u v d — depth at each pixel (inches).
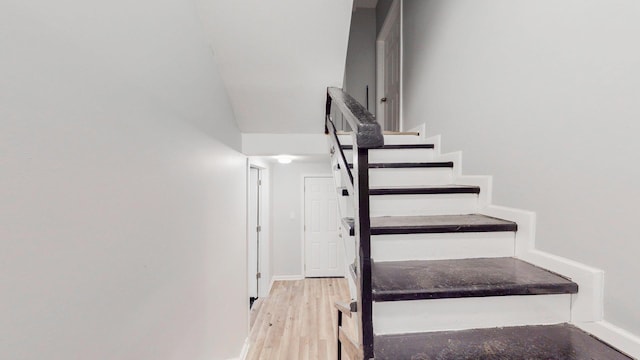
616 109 35.1
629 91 33.6
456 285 39.5
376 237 50.5
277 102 80.7
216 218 66.1
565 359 32.7
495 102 60.4
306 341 114.3
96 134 27.5
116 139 30.3
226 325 75.4
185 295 47.7
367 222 30.0
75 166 25.0
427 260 50.8
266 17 58.3
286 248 193.8
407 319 39.0
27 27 20.7
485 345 35.8
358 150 28.6
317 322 130.5
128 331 32.1
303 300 156.9
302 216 193.8
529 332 38.4
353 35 168.1
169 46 42.7
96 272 27.3
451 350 34.8
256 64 67.7
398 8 129.6
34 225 21.3
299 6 57.2
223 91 72.5
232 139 82.8
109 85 29.3
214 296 64.3
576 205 40.6
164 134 40.8
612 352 34.0
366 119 29.4
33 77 21.3
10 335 19.6
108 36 29.2
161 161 39.8
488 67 63.1
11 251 19.7
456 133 77.2
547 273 43.5
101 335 27.9
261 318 135.0
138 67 34.4
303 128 94.3
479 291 38.8
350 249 44.6
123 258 31.3
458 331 39.1
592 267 38.1
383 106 158.1
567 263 41.4
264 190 170.1
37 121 21.5
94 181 27.2
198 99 54.6
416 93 107.3
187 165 49.1
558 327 39.4
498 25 59.6
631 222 33.4
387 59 152.7
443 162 77.1
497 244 51.9
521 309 39.9
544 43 47.0
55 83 23.0
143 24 35.5
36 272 21.4
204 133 57.9
